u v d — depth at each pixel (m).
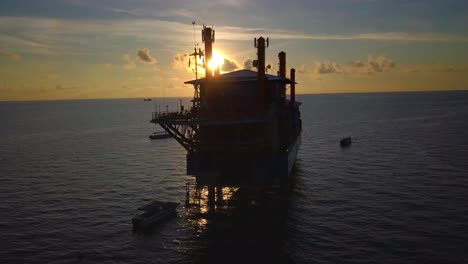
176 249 36.56
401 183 59.16
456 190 53.84
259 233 39.88
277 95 52.22
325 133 132.62
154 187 61.88
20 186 63.69
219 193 52.16
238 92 46.38
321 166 75.06
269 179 43.56
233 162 43.94
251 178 43.50
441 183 58.09
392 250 34.62
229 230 40.88
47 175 72.50
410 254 33.66
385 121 171.12
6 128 177.75
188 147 45.34
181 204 50.75
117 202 53.31
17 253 36.19
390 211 45.47
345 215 44.72
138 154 98.44
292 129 60.84
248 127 43.66
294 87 70.69
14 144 120.19
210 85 46.25
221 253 35.44
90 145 116.88
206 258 34.53
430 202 48.44
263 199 51.97
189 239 38.75
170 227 42.03
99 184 64.56
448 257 32.78
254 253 35.25
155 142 123.75
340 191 55.66
